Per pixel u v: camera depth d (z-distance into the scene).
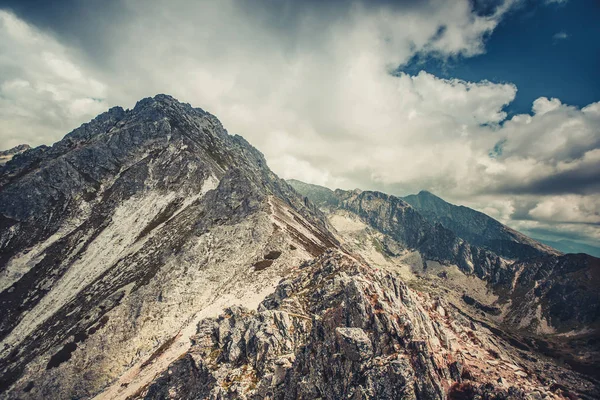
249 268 111.94
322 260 71.19
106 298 119.06
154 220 187.62
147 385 62.38
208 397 42.66
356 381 35.25
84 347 93.69
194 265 119.56
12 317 134.38
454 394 33.72
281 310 52.31
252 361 46.25
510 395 32.88
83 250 173.00
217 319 65.56
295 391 38.69
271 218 148.50
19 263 164.62
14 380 88.94
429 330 42.25
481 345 45.47
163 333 93.19
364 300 41.38
